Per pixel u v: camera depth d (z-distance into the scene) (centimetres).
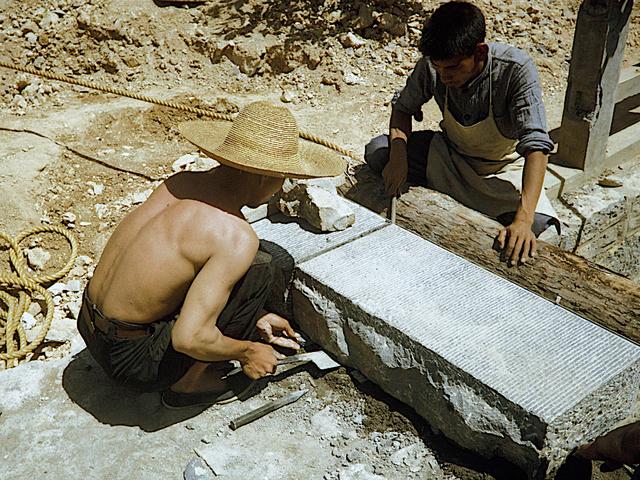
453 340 286
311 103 620
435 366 281
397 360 296
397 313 301
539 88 371
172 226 273
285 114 283
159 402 310
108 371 292
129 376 286
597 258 526
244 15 681
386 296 312
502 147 411
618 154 545
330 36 668
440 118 611
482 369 271
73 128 557
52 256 465
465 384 271
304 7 690
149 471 279
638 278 575
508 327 294
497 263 362
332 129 580
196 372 302
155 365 281
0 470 279
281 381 320
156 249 273
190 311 264
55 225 478
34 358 414
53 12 645
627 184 525
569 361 276
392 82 642
